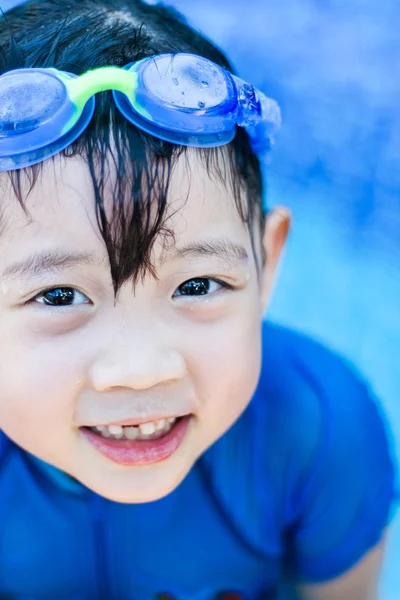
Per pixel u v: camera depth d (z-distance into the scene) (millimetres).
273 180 2547
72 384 997
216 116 972
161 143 947
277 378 1447
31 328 988
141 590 1479
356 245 2527
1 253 962
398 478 2068
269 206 2535
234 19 2641
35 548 1418
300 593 1635
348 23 2646
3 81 931
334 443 1410
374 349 2389
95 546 1425
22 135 908
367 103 2588
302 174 2557
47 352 991
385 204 2523
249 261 1090
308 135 2570
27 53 1073
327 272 2516
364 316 2455
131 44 1076
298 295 2496
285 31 2666
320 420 1417
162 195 938
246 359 1097
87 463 1085
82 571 1451
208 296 1027
